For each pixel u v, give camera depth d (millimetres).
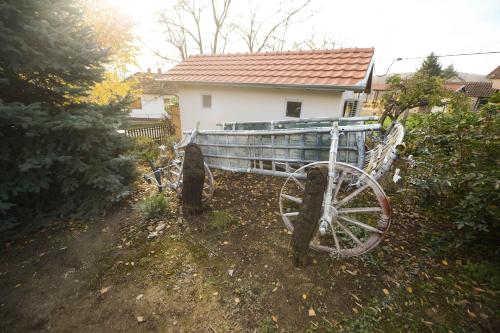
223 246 3201
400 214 3822
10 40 2982
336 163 2637
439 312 2209
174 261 2955
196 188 3744
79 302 2436
